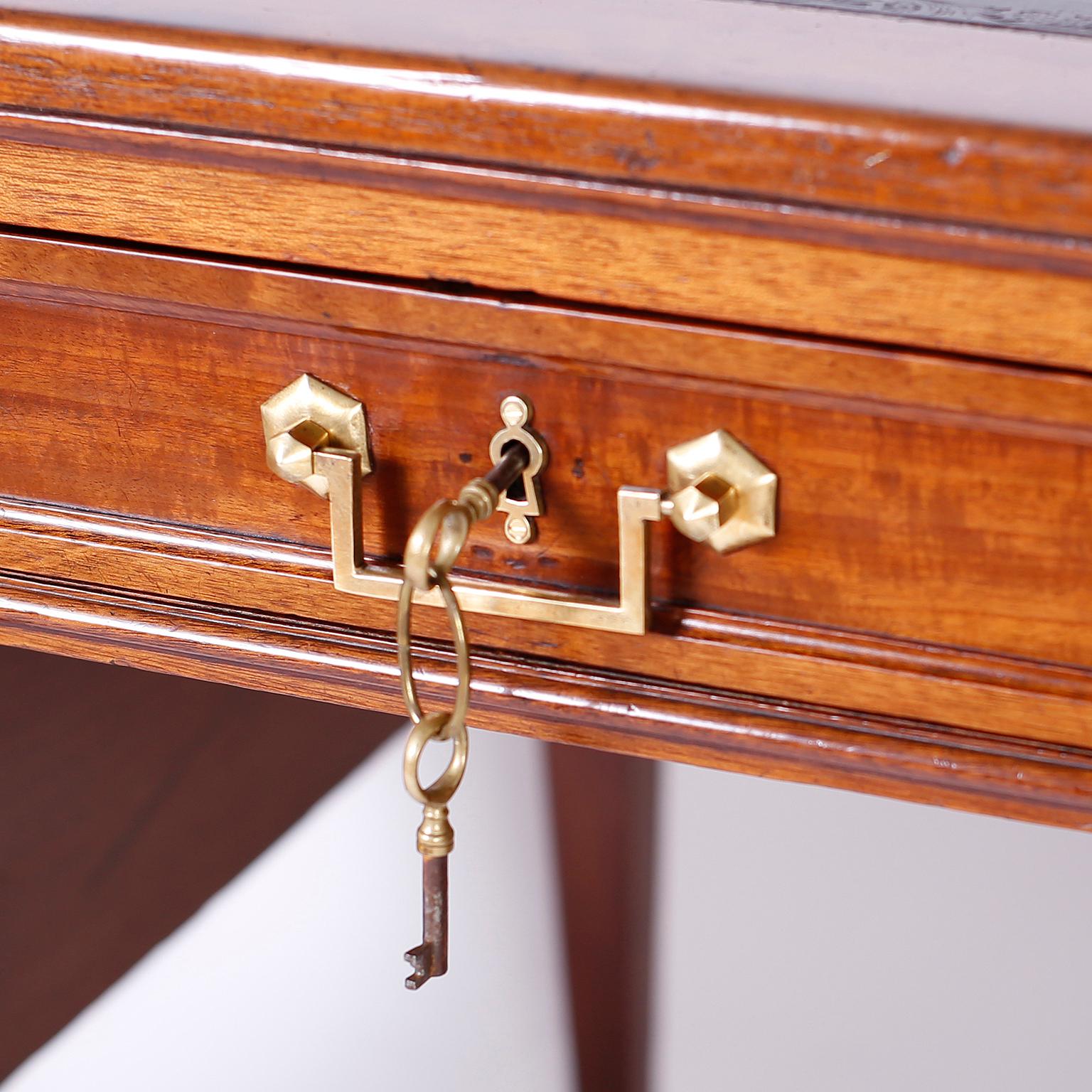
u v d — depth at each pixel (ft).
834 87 2.46
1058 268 2.42
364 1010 4.52
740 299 2.50
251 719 4.03
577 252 2.52
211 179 2.59
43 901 3.65
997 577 2.57
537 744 3.62
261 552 2.77
